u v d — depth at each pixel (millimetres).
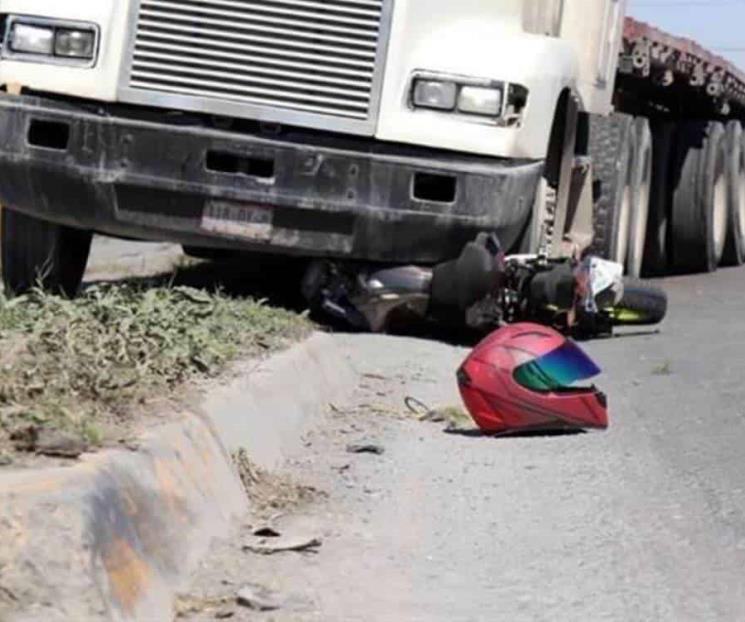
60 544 4773
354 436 8211
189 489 5930
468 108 10703
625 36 15828
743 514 6949
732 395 9789
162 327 7676
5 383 6012
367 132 10641
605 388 10062
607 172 14922
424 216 10727
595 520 6781
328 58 10633
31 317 7363
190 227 10836
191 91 10641
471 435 8391
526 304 11484
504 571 6055
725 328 13344
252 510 6594
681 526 6738
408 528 6559
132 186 10766
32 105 10781
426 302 11062
